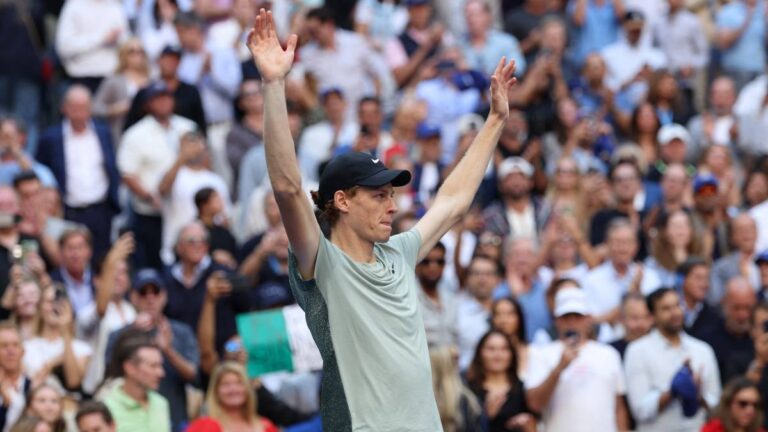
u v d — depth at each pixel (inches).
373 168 750.5
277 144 722.2
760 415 1322.6
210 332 1456.7
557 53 2213.3
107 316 1449.3
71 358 1371.8
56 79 2202.3
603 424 1343.5
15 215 1547.7
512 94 2066.9
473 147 834.2
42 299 1382.9
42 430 1221.1
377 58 2196.1
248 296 1491.1
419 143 1889.8
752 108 2076.8
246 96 1985.7
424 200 1839.3
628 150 1914.4
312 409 1405.0
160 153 1845.5
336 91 1985.7
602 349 1369.3
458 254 1612.9
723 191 1843.0
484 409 1321.4
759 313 1486.2
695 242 1731.1
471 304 1496.1
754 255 1728.6
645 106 2048.5
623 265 1617.9
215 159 1985.7
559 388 1341.0
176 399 1390.3
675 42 2331.4
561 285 1438.2
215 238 1674.5
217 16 2167.8
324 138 1974.7
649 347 1419.8
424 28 2331.4
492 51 2250.2
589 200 1820.9
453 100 2052.2
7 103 2087.8
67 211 1840.6
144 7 2223.2
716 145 1962.4
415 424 729.0
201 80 2066.9
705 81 2352.4
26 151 2039.9
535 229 1792.6
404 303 748.0
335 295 737.0
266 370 1299.2
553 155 2015.3
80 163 1850.4
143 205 1820.9
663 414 1401.3
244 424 1293.1
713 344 1515.7
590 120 2012.8
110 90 2023.9
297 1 2331.4
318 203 762.2
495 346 1332.4
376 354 732.7
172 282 1549.0
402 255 776.3
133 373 1274.6
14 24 2092.8
